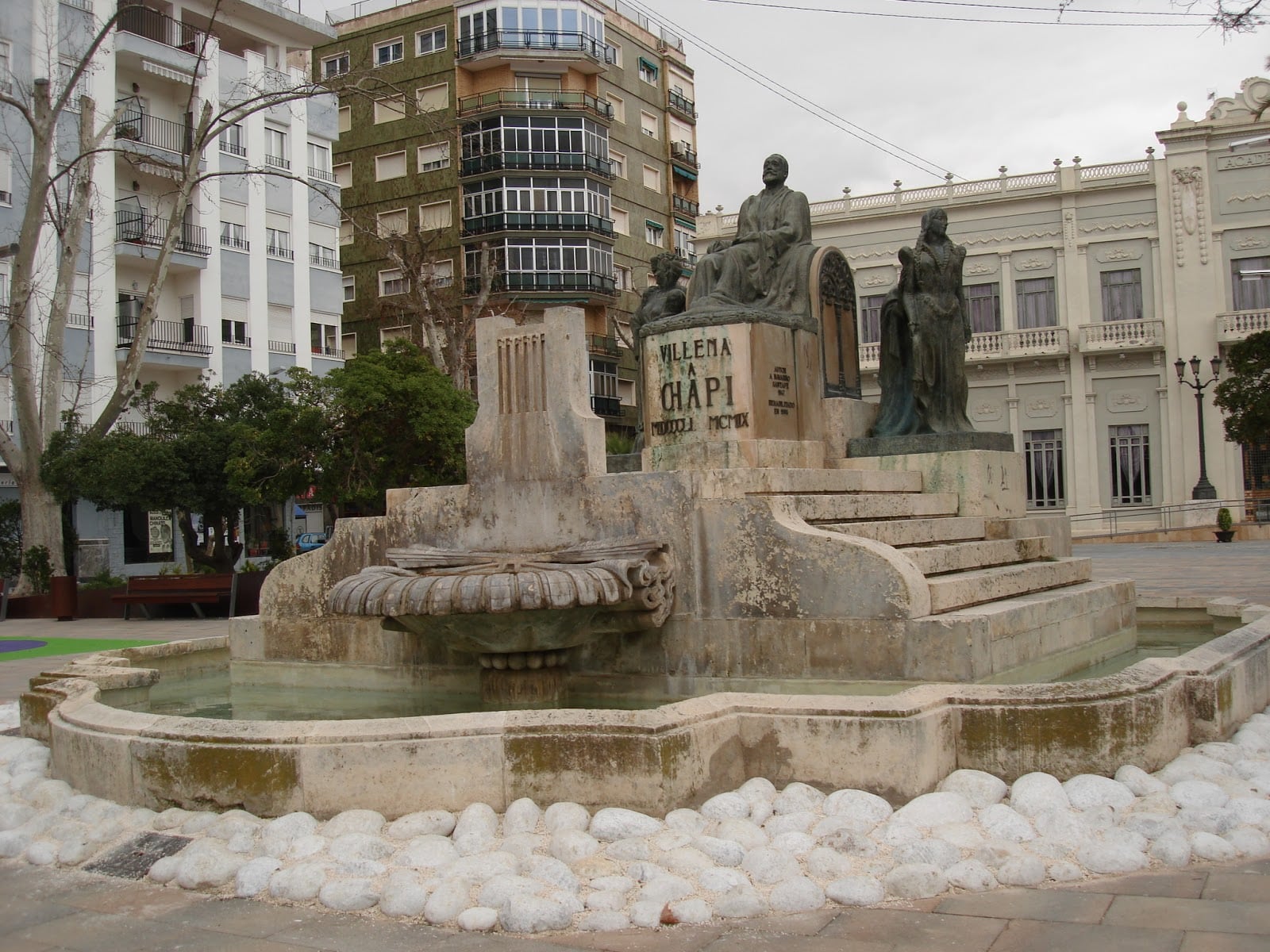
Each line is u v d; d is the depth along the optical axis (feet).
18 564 90.33
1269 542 112.47
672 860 15.46
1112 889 14.57
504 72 153.58
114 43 105.19
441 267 152.76
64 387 100.73
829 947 13.14
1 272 95.35
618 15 166.50
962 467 32.89
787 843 15.92
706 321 30.71
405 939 13.96
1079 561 33.65
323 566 30.22
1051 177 136.98
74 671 27.71
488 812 17.15
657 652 25.25
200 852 16.52
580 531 26.40
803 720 18.19
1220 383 124.16
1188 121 130.31
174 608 71.10
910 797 17.46
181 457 74.18
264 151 122.93
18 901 15.99
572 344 27.14
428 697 27.63
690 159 179.01
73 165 73.77
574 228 150.92
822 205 144.46
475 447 27.94
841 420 33.99
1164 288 132.16
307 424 71.05
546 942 13.64
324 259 131.03
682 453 29.76
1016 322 138.82
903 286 35.50
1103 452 135.44
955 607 24.91
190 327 115.14
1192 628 36.24
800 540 23.97
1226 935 12.92
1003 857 15.37
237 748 18.10
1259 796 17.40
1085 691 18.29
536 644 24.18
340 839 16.57
